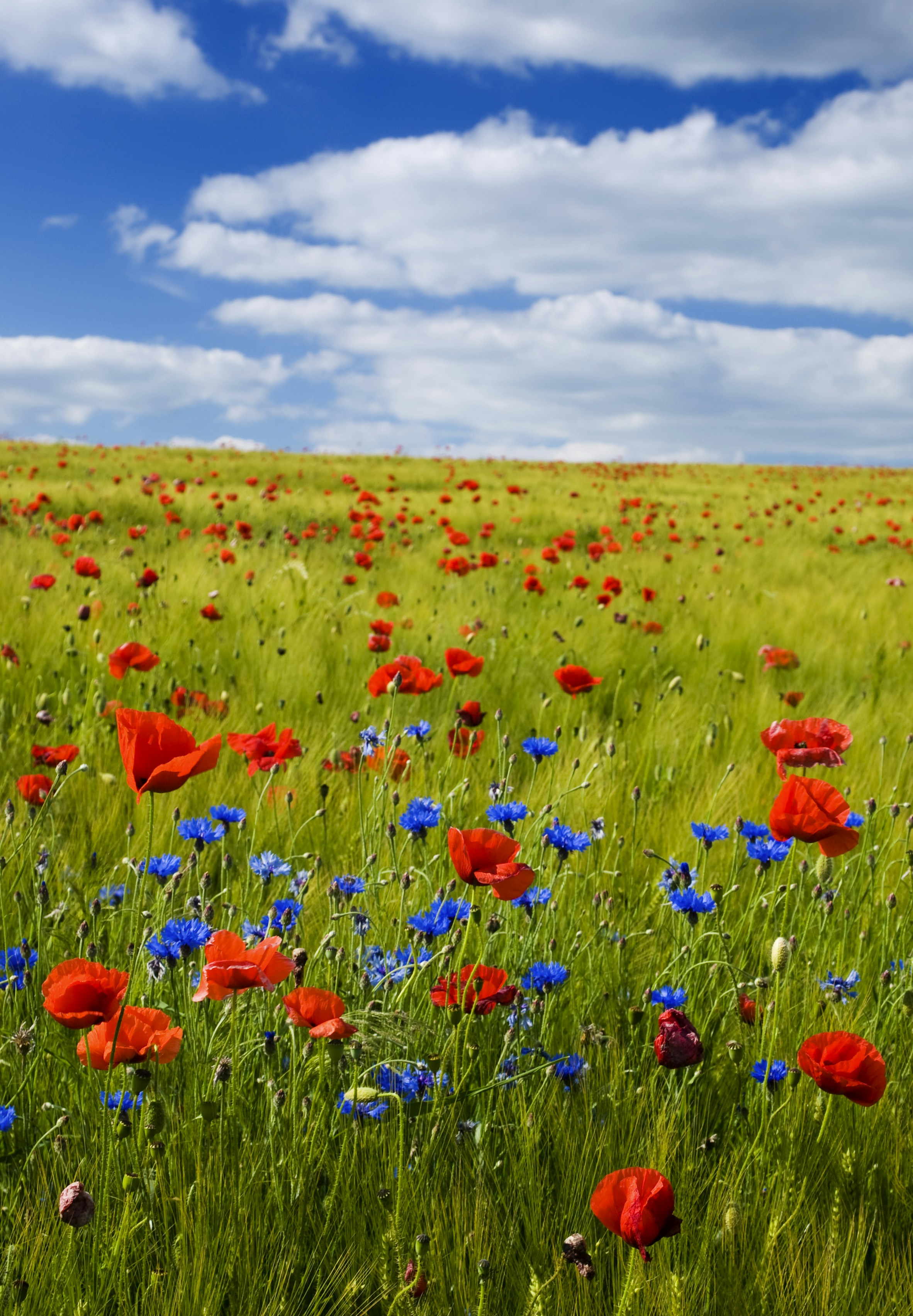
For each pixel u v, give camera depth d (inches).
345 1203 62.4
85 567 262.2
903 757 146.1
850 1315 57.5
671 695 204.8
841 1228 63.9
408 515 674.2
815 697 239.0
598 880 109.7
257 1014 77.1
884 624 337.7
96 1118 63.7
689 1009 88.9
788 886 98.2
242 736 116.9
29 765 147.4
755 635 294.2
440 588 352.8
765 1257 57.3
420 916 78.6
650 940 102.7
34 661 209.5
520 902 89.8
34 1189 62.2
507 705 210.4
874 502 1084.5
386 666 130.9
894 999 85.6
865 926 105.4
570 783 137.3
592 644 261.0
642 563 474.3
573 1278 56.2
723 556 542.0
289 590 313.4
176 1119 64.6
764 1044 80.4
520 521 706.8
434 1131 64.8
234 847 121.7
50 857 100.8
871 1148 70.9
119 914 88.2
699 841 107.8
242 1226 58.2
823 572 504.7
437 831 116.0
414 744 146.3
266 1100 71.5
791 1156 65.7
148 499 689.0
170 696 181.3
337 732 178.9
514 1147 70.0
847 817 80.6
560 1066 75.6
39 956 80.7
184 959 70.5
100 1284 53.6
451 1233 59.9
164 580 325.4
